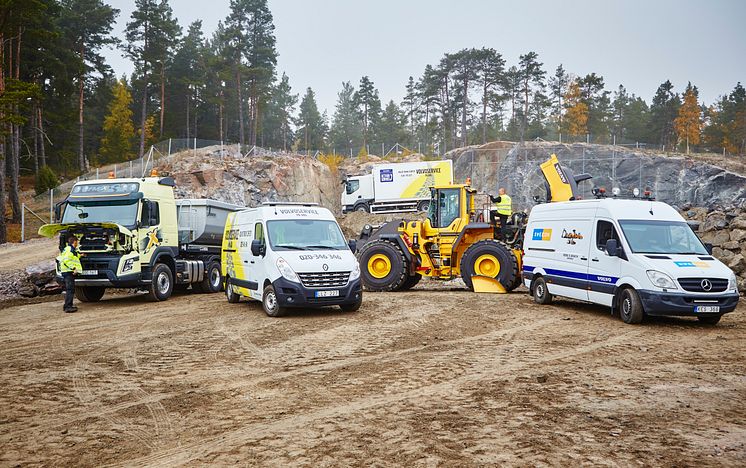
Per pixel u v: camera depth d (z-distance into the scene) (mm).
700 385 7191
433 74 68688
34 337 11273
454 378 7621
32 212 35812
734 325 11680
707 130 85812
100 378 7914
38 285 20078
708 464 4688
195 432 5711
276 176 42250
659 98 79062
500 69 64938
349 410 6305
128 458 5074
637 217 12414
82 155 58406
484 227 17453
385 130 87188
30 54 42938
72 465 4938
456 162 45562
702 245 12250
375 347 9688
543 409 6227
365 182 40938
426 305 14453
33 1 31703
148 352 9570
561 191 17547
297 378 7758
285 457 4984
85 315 14195
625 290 11844
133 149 66625
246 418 6105
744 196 37938
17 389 7418
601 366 8258
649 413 6066
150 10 58625
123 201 16281
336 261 12953
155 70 60688
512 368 8172
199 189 38594
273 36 66812
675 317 12680
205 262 19531
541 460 4801
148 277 16484
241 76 65250
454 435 5441
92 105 59531
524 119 69438
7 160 47469
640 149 43438
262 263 13297
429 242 18062
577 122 70375
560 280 13773
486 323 11961
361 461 4844
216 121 75562
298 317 12891
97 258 15609
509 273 16688
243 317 13102
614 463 4727
